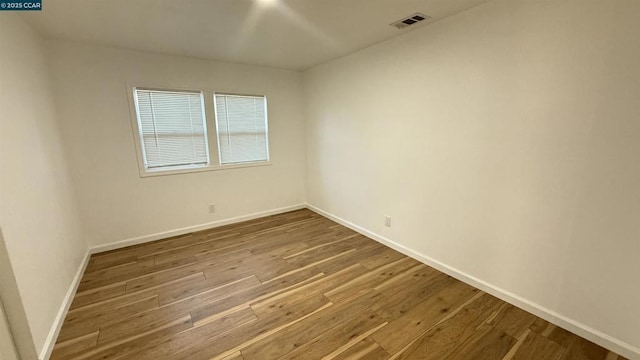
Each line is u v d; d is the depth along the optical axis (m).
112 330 1.84
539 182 1.84
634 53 1.40
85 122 2.81
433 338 1.76
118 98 2.95
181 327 1.87
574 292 1.75
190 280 2.46
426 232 2.68
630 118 1.44
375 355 1.63
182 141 3.45
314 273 2.57
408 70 2.60
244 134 3.91
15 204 1.53
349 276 2.51
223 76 3.57
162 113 3.27
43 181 2.00
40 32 2.36
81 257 2.68
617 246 1.56
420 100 2.53
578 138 1.63
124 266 2.71
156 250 3.08
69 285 2.20
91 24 2.25
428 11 2.11
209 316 1.98
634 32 1.39
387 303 2.12
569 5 1.59
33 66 2.16
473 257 2.31
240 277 2.51
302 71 4.18
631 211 1.49
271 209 4.30
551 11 1.66
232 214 3.94
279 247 3.15
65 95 2.68
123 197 3.12
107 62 2.85
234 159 3.88
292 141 4.33
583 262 1.69
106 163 2.97
